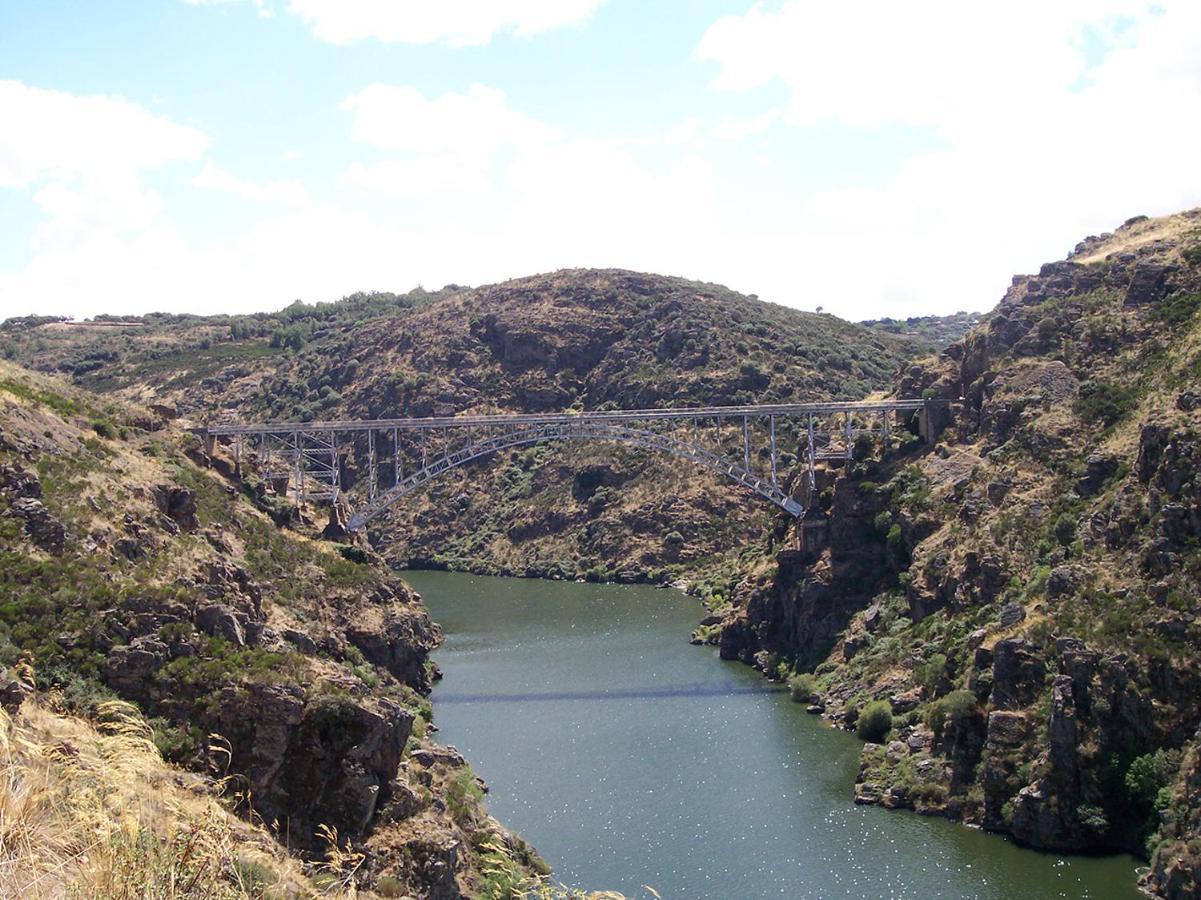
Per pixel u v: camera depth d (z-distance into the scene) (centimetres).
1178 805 6856
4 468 7631
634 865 7025
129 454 9981
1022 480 10112
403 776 6375
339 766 5959
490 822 6912
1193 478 8225
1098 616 8056
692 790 8262
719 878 6825
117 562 7325
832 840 7381
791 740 9306
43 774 2116
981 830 7544
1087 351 11000
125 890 1992
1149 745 7288
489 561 19188
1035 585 8812
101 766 2284
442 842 5928
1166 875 6456
